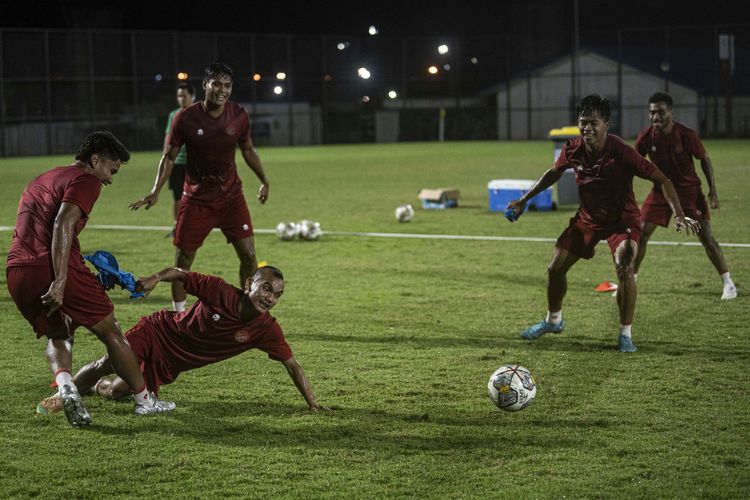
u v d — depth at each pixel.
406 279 21.09
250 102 88.75
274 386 12.98
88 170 11.24
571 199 36.31
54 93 78.06
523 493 9.22
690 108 88.94
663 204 18.52
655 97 17.92
